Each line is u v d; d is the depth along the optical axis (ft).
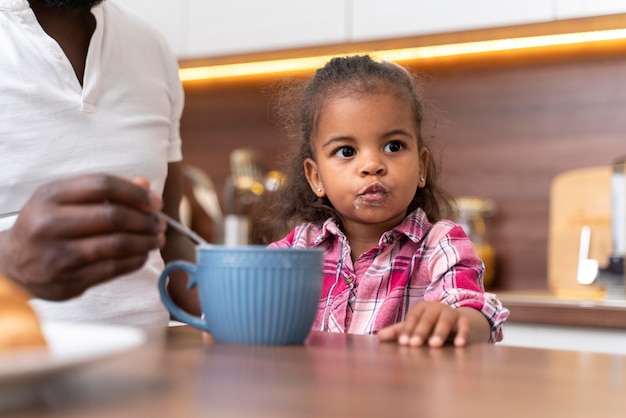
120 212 1.90
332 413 1.39
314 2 7.72
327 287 3.95
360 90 3.89
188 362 1.99
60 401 1.48
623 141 7.43
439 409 1.45
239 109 9.16
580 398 1.59
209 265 2.38
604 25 6.77
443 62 8.15
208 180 9.29
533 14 6.89
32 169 3.68
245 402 1.48
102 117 3.91
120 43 4.12
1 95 3.66
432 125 4.63
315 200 4.43
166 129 4.34
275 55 8.00
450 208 4.76
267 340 2.36
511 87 7.89
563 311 5.95
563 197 7.55
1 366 1.28
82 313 3.74
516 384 1.75
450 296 3.23
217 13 8.13
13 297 1.72
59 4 3.73
